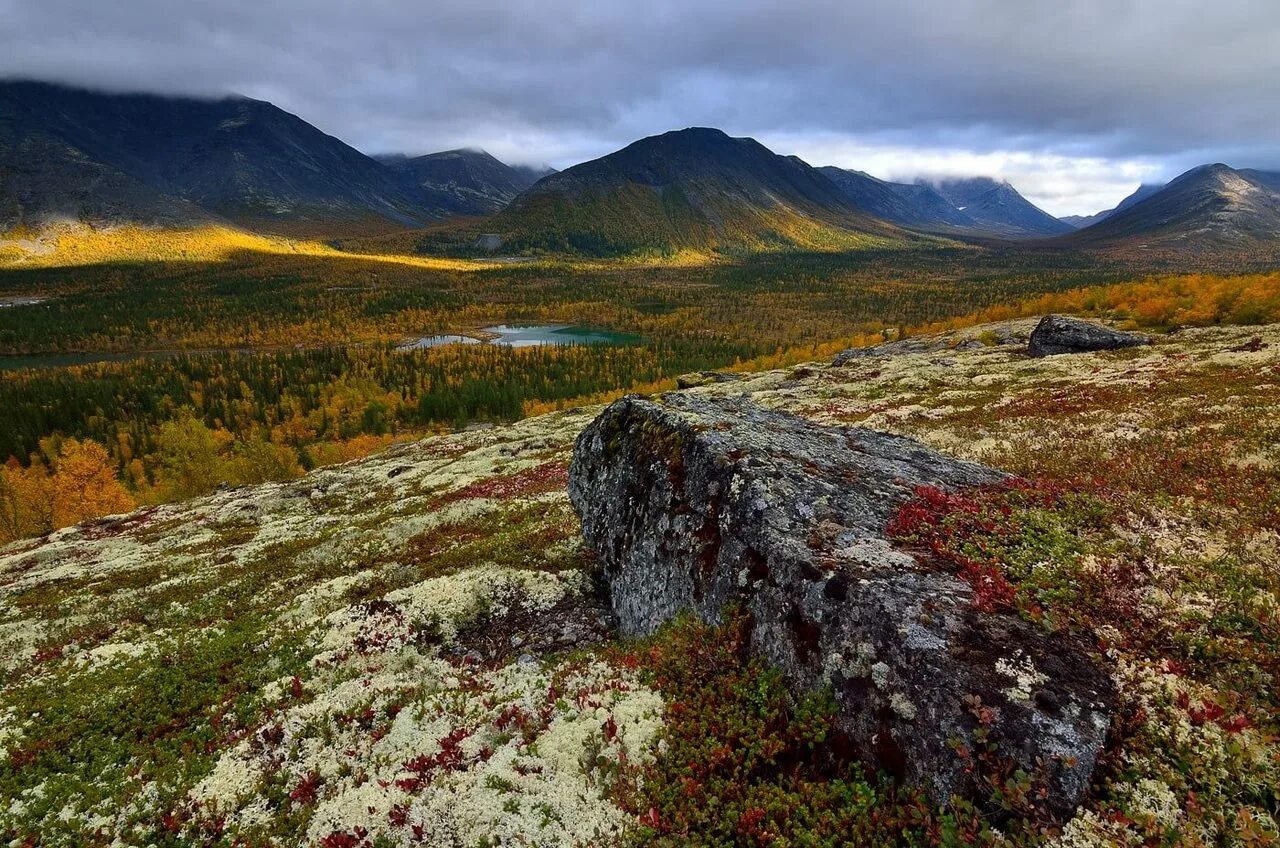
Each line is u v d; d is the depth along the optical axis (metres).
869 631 8.46
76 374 198.88
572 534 19.42
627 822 7.75
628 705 9.81
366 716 11.23
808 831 7.10
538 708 10.41
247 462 73.44
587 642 13.83
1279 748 6.55
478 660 13.41
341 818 8.72
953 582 9.18
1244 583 8.80
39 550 37.03
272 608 18.17
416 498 37.81
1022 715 6.94
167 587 23.44
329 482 50.97
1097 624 8.35
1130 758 6.73
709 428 14.66
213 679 13.87
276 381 179.62
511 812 8.13
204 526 38.34
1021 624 8.23
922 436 29.17
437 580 16.70
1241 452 14.72
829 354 139.75
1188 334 55.09
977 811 6.48
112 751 11.55
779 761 8.34
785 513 11.25
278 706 12.28
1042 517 11.16
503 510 27.28
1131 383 33.69
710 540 12.18
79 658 16.41
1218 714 6.88
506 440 67.94
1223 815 6.06
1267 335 46.81
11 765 11.43
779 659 9.50
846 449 15.29
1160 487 13.23
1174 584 8.99
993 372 52.38
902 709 7.58
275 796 9.64
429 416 156.62
